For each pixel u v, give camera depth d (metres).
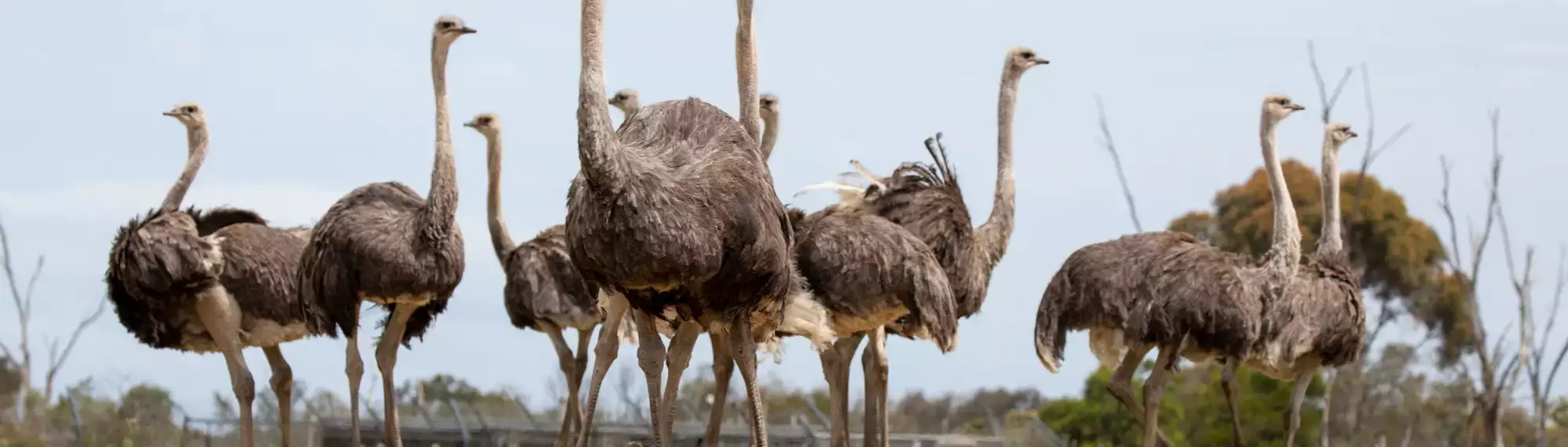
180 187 17.92
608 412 21.64
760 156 10.38
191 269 15.53
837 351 14.98
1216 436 27.11
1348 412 29.72
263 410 20.70
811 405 21.64
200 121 18.11
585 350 17.20
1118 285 15.28
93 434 21.70
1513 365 26.28
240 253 15.84
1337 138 17.33
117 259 15.59
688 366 11.02
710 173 9.92
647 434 20.67
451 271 14.95
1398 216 36.22
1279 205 16.28
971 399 38.91
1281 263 15.97
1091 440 29.48
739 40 12.28
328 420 21.08
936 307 13.80
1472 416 26.22
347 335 14.80
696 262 9.77
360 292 14.73
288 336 16.30
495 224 18.59
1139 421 15.62
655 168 9.73
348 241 14.65
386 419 15.23
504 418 21.92
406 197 15.24
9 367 32.59
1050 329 15.59
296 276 15.24
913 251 13.85
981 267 16.23
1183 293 15.25
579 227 9.75
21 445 21.77
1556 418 30.06
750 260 10.05
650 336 10.55
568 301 16.84
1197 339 15.34
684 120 10.35
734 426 23.72
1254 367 16.39
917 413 34.28
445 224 14.85
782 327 13.47
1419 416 31.05
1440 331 36.53
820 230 13.95
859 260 13.73
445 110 15.20
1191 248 15.59
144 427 21.31
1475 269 26.58
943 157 16.03
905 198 15.60
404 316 15.23
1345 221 35.12
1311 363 16.41
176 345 16.28
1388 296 36.72
